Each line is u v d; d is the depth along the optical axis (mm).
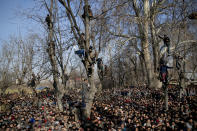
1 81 26297
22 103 20375
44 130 10469
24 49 23328
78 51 10531
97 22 11930
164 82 11164
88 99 11484
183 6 10148
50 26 13438
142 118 11117
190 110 11539
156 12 14562
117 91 26438
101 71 12000
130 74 43250
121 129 9812
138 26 20359
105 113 13664
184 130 8406
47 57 13438
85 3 10766
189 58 19062
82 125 10875
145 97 20281
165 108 11719
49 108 16031
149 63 27906
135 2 16250
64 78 15062
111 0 11430
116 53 16094
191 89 19828
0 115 14648
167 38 10828
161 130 8992
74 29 11383
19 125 11375
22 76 21047
